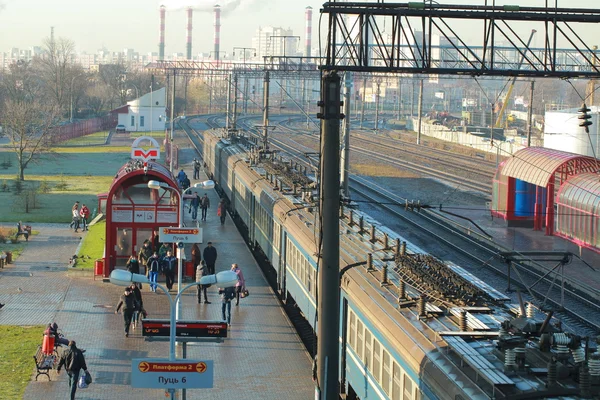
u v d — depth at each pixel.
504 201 54.97
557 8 19.89
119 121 143.88
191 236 29.47
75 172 88.25
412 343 17.89
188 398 24.91
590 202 45.31
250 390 25.72
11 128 85.12
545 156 52.12
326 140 17.58
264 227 43.28
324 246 17.62
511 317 18.62
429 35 19.77
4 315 33.75
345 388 24.27
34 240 51.00
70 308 35.06
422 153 98.12
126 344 30.12
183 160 99.00
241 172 55.59
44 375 26.75
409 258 23.23
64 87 165.12
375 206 62.06
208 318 33.47
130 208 40.31
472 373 15.34
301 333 32.56
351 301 23.22
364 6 19.12
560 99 151.25
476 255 44.81
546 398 13.81
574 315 32.44
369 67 18.64
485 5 19.78
